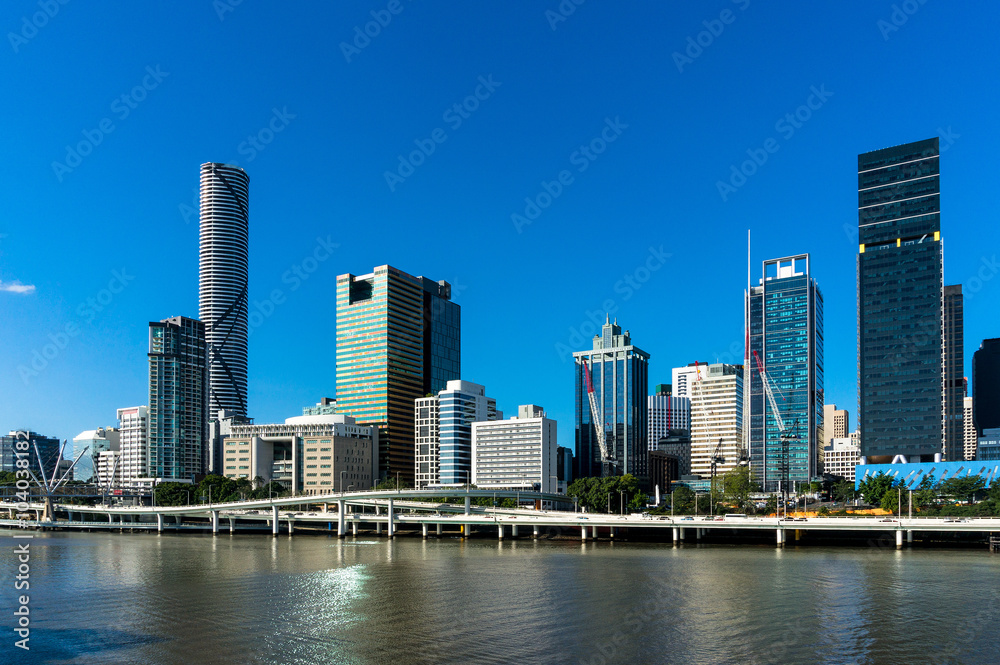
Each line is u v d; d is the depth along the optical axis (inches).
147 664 3809.1
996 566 7047.2
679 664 3769.7
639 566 7303.2
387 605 5231.3
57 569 7263.8
